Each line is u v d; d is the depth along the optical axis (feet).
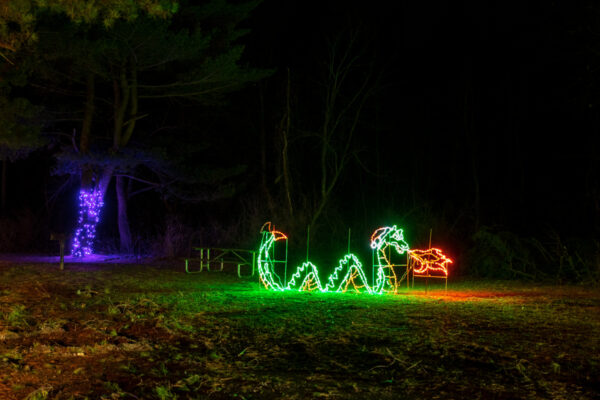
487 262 60.39
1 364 20.88
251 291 43.55
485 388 19.43
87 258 66.18
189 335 26.40
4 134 47.85
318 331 27.61
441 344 25.14
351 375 20.77
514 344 25.41
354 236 82.43
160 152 68.39
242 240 76.48
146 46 59.16
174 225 76.38
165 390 18.43
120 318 29.86
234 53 62.90
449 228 75.72
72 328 27.04
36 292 37.58
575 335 27.61
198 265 62.75
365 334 27.07
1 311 30.30
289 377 20.44
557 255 59.72
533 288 49.98
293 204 82.23
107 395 18.15
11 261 58.95
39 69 60.03
